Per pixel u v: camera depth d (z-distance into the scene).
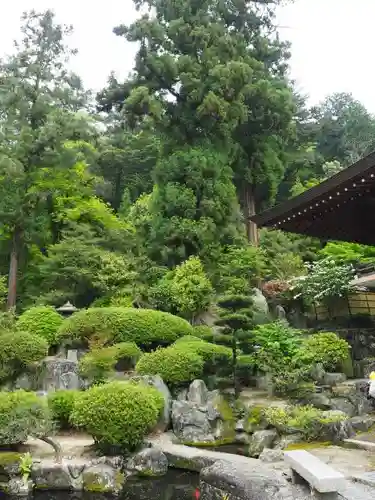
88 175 21.94
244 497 4.57
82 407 8.10
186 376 10.15
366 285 13.09
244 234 20.20
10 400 7.88
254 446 7.86
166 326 12.52
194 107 20.30
